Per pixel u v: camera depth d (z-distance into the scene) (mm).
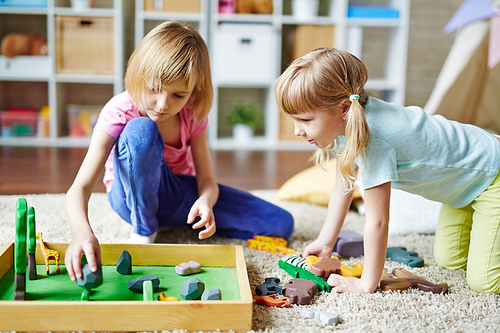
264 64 2990
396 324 741
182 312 686
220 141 3105
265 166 2428
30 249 798
